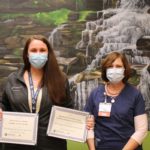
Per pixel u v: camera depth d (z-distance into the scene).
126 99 2.27
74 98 3.65
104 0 3.68
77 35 3.66
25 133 2.10
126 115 2.23
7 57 3.61
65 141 2.24
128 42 3.69
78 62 3.66
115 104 2.27
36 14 3.64
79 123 2.22
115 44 3.68
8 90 2.18
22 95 2.13
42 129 2.12
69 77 3.65
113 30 3.68
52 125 2.15
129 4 3.68
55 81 2.16
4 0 3.61
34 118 2.11
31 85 2.17
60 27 3.65
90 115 2.29
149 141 3.55
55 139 2.17
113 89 2.34
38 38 2.21
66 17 3.65
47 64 2.20
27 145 2.12
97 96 2.36
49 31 3.64
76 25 3.66
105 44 3.67
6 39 3.61
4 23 3.61
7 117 2.13
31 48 2.18
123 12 3.68
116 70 2.27
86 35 3.66
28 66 2.26
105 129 2.26
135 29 3.70
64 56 3.65
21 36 3.62
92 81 3.66
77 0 3.66
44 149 2.12
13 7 3.62
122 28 3.68
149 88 3.71
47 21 3.64
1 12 3.61
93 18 3.67
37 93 2.14
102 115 2.27
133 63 3.70
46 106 2.13
